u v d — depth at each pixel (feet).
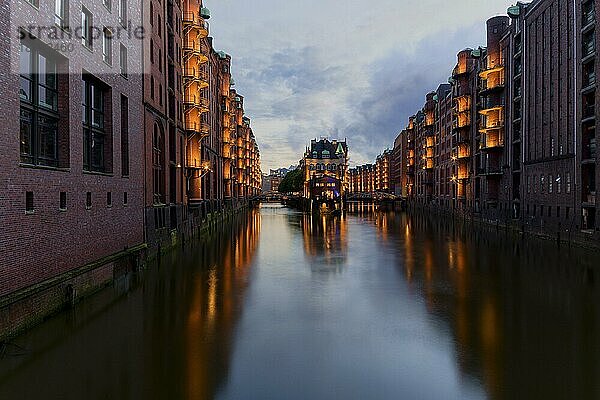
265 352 45.03
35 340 47.55
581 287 72.38
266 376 39.58
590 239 110.73
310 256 108.47
